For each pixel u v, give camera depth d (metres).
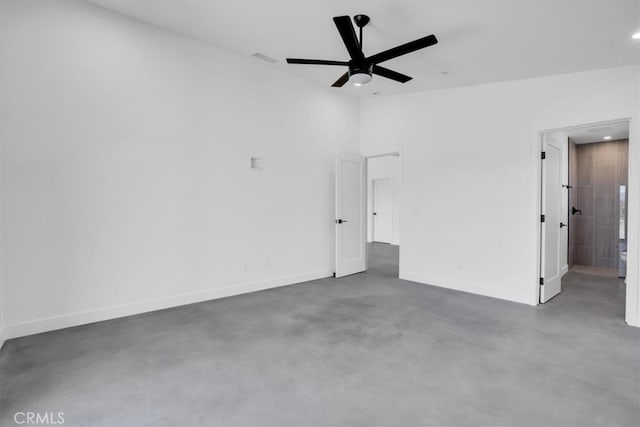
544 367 2.38
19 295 2.87
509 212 4.08
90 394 2.03
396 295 4.27
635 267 3.16
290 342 2.80
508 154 4.09
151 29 3.52
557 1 2.46
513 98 4.04
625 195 5.82
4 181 2.78
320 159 5.22
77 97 3.11
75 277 3.13
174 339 2.85
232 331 3.04
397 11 2.79
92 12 3.17
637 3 2.40
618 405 1.94
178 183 3.75
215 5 3.02
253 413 1.86
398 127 5.25
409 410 1.89
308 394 2.04
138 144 3.47
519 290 4.00
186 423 1.78
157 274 3.62
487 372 2.31
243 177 4.31
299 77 4.89
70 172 3.09
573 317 3.43
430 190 4.85
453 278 4.61
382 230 9.88
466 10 2.71
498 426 1.76
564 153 5.41
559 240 4.41
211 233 4.03
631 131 3.24
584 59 3.31
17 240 2.85
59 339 2.82
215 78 4.02
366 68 2.92
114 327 3.11
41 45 2.93
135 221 3.46
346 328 3.12
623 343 2.78
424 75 4.08
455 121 4.57
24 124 2.86
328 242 5.38
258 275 4.48
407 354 2.58
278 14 3.07
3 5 2.77
